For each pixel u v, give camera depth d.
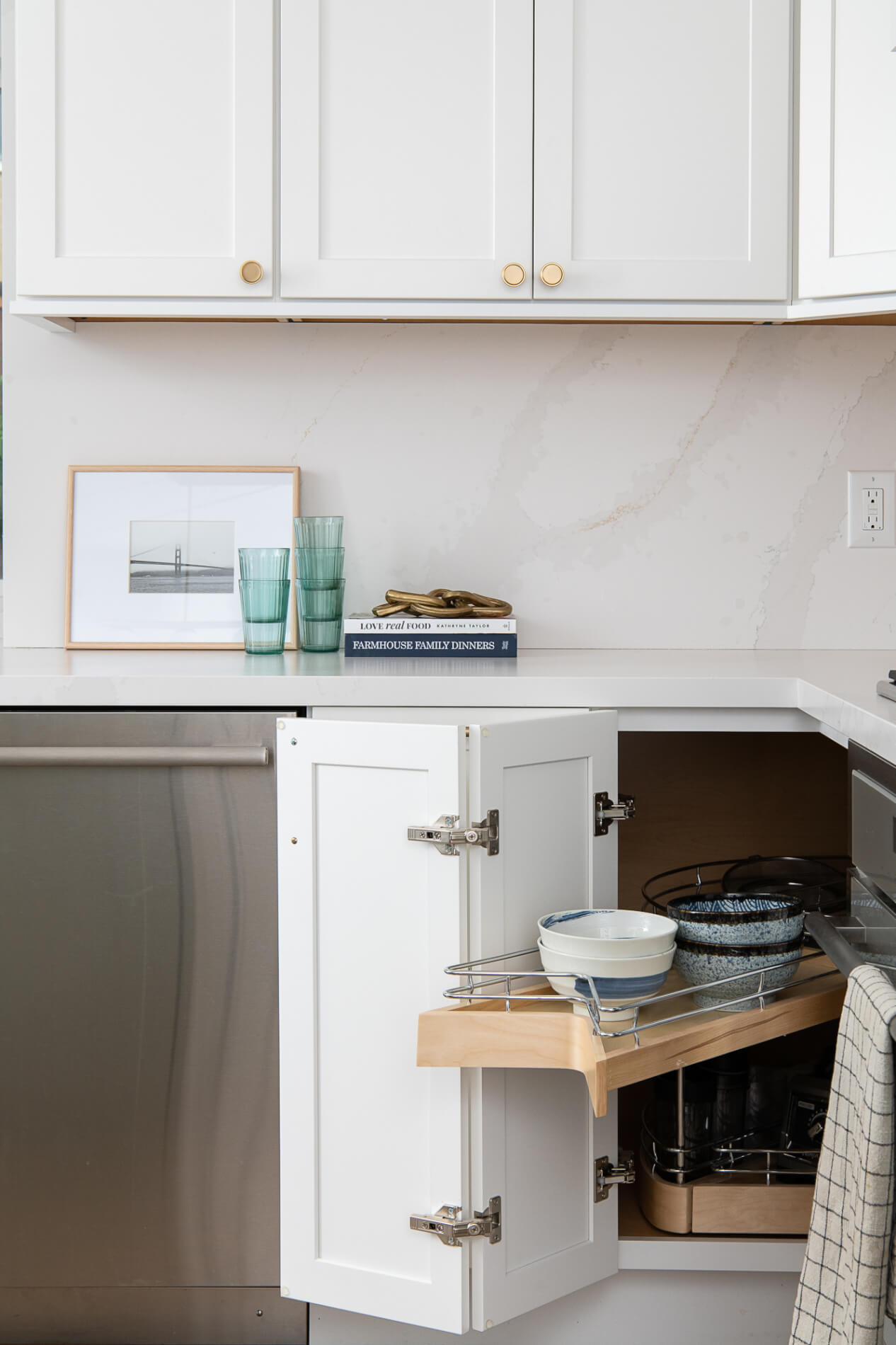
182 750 1.43
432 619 1.74
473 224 1.64
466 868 1.30
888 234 1.56
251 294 1.65
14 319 1.94
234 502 1.94
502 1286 1.33
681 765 1.92
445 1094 1.31
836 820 1.92
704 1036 1.24
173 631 1.93
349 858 1.35
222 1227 1.47
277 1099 1.46
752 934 1.34
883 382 1.94
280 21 1.63
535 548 1.96
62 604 1.97
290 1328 1.49
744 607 1.97
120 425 1.96
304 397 1.95
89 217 1.65
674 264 1.64
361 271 1.64
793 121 1.64
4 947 1.47
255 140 1.63
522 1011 1.27
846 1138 1.00
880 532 1.96
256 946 1.45
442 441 1.95
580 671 1.55
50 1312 1.50
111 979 1.47
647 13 1.62
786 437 1.95
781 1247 1.45
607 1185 1.43
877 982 0.98
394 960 1.33
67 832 1.46
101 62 1.63
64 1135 1.48
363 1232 1.37
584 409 1.95
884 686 1.28
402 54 1.62
